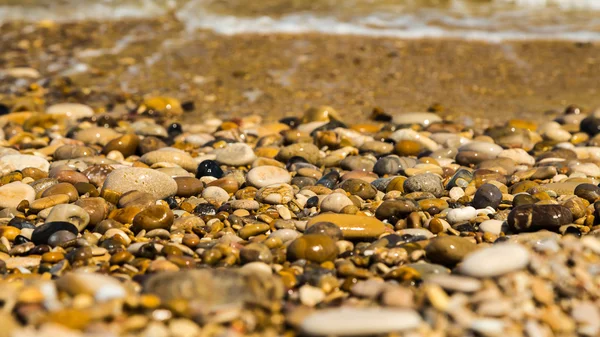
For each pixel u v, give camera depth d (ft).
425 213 20.35
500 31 45.39
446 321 12.34
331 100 35.99
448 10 49.60
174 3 50.24
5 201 21.36
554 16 48.52
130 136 28.48
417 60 40.60
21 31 44.80
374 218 19.08
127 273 16.44
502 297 13.03
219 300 13.28
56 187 21.77
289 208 21.75
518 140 30.37
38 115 32.37
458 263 16.38
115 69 39.55
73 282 13.26
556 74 38.83
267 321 12.73
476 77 38.47
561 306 13.25
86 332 11.57
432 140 29.91
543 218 18.51
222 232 19.29
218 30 45.21
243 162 27.02
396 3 50.72
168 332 12.05
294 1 50.85
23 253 17.94
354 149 28.37
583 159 27.25
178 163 25.91
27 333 10.91
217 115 34.45
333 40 43.50
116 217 20.12
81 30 44.98
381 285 14.57
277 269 16.42
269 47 42.45
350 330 11.57
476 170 24.80
